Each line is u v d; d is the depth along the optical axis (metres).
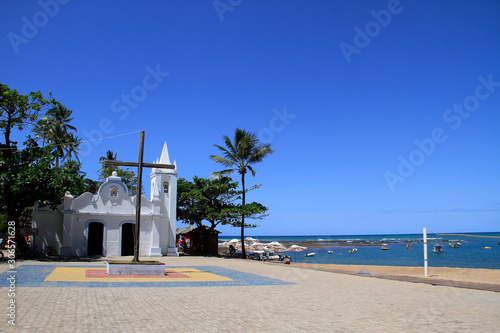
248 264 26.95
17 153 24.30
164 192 34.34
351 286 14.84
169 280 15.42
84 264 22.16
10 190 23.94
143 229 31.89
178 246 45.28
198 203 37.28
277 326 7.66
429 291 13.51
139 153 18.45
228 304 10.08
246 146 35.62
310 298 11.53
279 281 16.23
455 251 67.38
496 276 22.27
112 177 31.22
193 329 7.17
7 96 23.09
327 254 65.38
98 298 10.20
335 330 7.42
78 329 6.79
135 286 13.14
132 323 7.43
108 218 30.53
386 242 129.25
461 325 7.96
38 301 9.39
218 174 36.91
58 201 25.31
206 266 23.97
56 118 47.34
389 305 10.40
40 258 26.11
